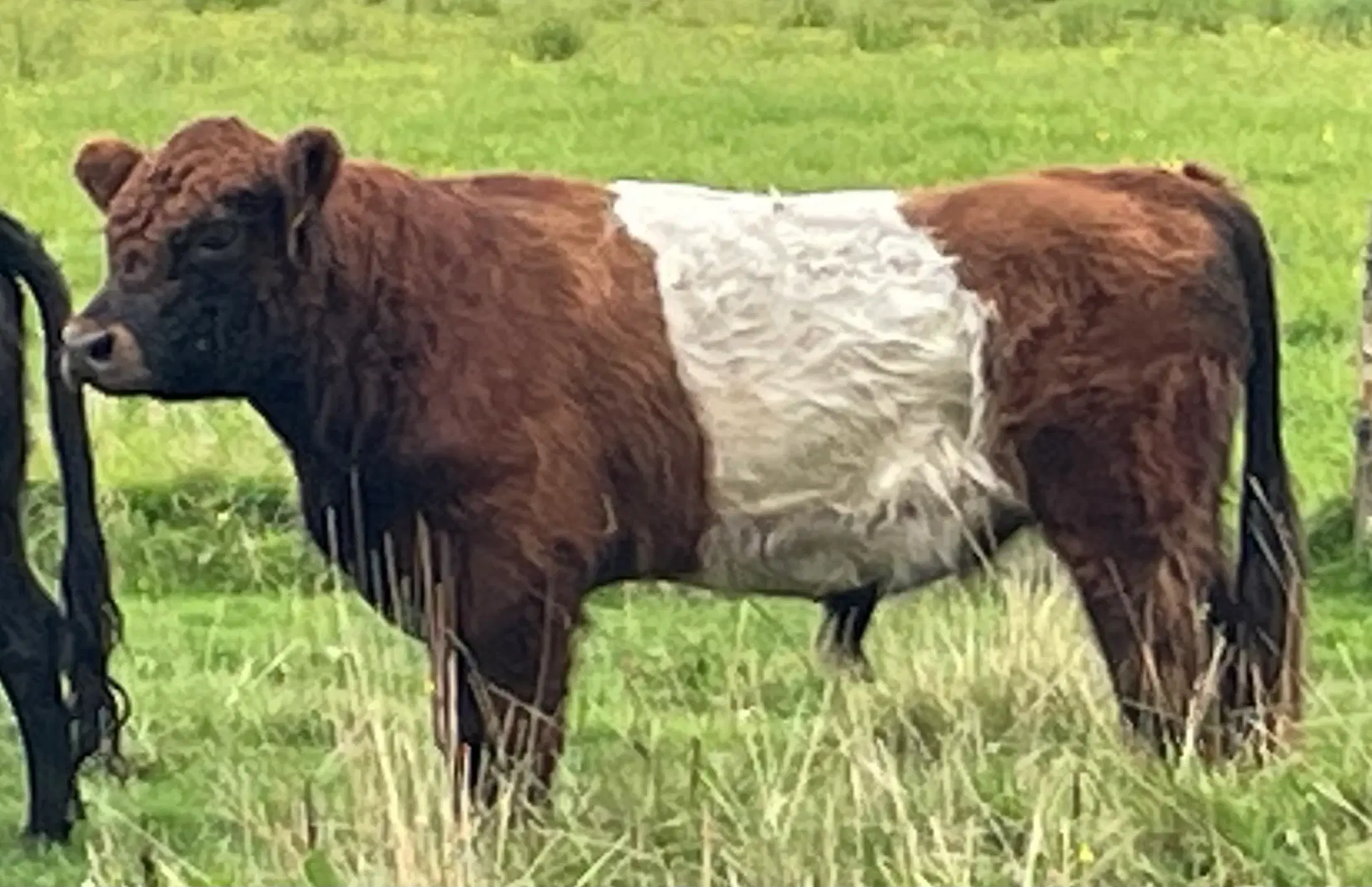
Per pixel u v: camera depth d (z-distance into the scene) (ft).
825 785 28.07
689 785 28.63
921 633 34.63
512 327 28.55
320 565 40.75
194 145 28.27
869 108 79.25
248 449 45.14
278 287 28.19
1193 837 27.25
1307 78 84.53
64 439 29.09
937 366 29.17
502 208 29.14
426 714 30.40
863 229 29.45
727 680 34.50
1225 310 29.81
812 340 29.07
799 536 29.45
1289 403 49.88
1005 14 93.25
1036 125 77.10
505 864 26.84
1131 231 29.63
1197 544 29.76
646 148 74.23
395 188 28.81
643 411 28.81
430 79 83.15
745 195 29.84
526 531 28.45
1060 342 29.30
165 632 38.14
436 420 28.37
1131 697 29.81
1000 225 29.50
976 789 28.43
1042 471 29.53
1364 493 41.04
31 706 29.07
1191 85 82.99
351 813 27.94
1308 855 26.94
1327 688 34.27
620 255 29.12
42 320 29.09
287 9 93.91
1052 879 25.81
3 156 73.20
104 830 28.37
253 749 32.09
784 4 94.17
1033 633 33.09
